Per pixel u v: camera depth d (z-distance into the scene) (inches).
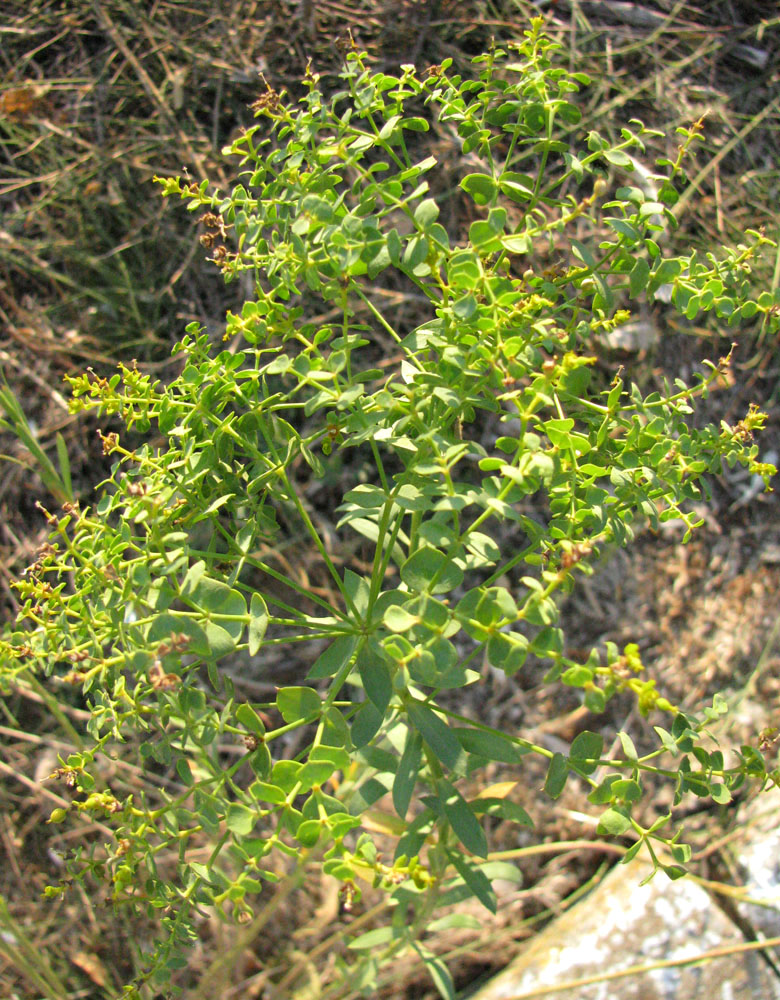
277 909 104.2
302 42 127.2
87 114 125.3
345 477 116.9
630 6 137.6
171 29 127.4
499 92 66.4
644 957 100.8
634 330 123.3
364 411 61.5
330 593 114.7
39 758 108.3
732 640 120.9
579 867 109.7
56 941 102.3
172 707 62.4
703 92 135.7
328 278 67.2
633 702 117.3
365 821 87.6
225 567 71.1
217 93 125.7
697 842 110.2
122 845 59.4
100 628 63.3
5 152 124.1
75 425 117.2
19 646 63.4
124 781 107.4
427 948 105.1
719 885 103.7
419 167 61.0
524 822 74.2
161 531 59.6
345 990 101.6
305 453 67.2
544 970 101.3
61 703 110.0
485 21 130.9
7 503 115.3
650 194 61.1
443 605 51.4
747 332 127.3
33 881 104.2
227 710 60.7
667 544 123.3
